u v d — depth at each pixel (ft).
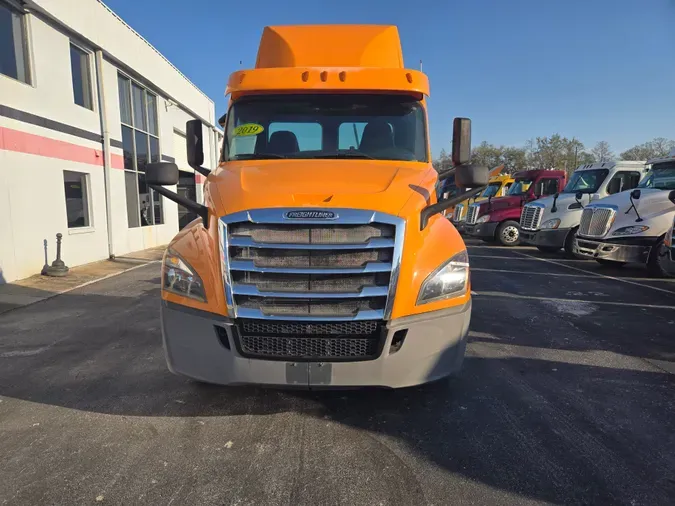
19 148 31.22
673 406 12.37
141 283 31.58
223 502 8.58
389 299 10.21
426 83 15.19
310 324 10.25
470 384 13.79
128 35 46.75
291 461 9.87
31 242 32.53
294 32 16.72
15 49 31.48
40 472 9.60
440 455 10.06
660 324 20.31
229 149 14.84
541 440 10.66
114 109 44.34
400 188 11.44
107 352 17.26
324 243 10.25
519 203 56.65
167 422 11.65
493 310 22.82
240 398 12.92
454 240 11.84
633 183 42.91
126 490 8.97
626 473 9.38
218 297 10.49
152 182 12.73
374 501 8.59
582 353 16.56
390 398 12.84
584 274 34.24
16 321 21.86
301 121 14.87
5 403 12.92
